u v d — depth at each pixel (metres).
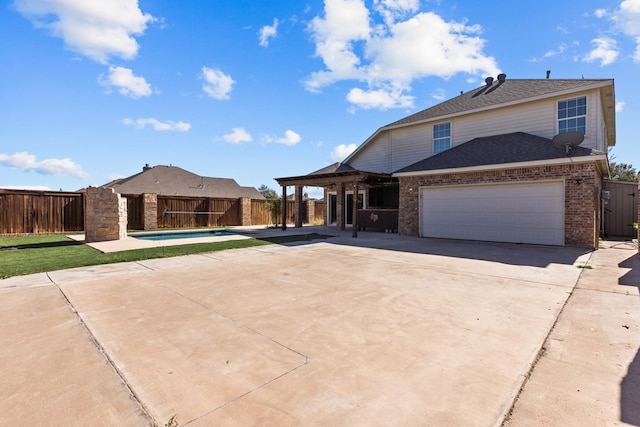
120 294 5.17
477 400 2.37
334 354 3.12
